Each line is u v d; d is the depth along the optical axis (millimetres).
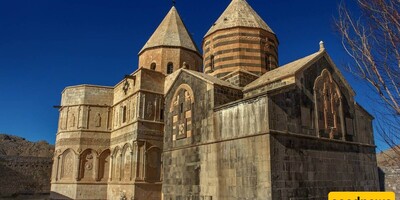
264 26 34531
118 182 40219
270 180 18484
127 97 41719
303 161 20672
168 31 46875
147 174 36812
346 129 25328
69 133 45750
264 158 19109
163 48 45312
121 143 41438
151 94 39219
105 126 46281
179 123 27062
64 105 47844
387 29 7770
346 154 24297
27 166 58812
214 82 24328
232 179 20938
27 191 57656
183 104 27125
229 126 22000
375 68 7875
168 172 27203
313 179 20922
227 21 34500
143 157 36844
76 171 43594
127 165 38719
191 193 24141
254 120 20344
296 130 21109
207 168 23125
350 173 24047
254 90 25375
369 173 26031
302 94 22547
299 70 22953
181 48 45719
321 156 22094
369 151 26922
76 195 42562
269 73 29016
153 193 36750
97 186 43562
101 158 44938
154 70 43031
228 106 22375
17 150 79500
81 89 47062
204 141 23875
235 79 28906
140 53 47438
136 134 37000
